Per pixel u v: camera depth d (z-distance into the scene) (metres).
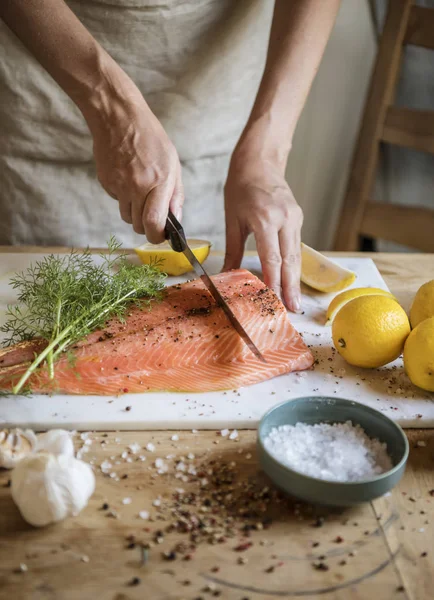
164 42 1.01
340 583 0.52
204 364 0.71
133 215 0.85
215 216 1.19
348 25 1.29
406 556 0.54
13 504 0.57
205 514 0.57
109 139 0.84
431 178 1.32
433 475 0.61
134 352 0.71
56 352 0.68
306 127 1.39
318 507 0.58
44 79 1.00
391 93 1.18
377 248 1.44
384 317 0.70
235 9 1.02
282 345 0.73
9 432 0.61
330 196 1.45
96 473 0.60
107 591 0.51
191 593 0.51
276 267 0.83
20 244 1.12
